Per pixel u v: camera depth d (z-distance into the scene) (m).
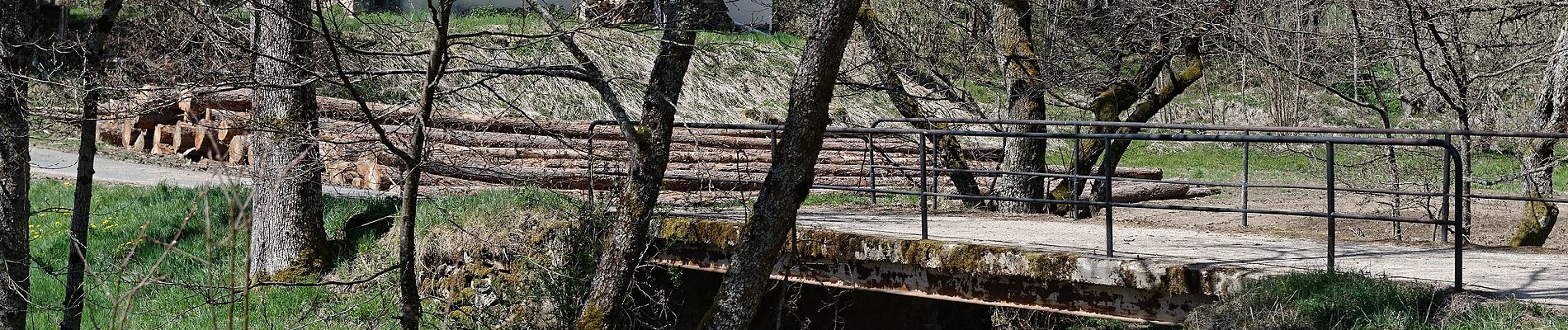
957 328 11.55
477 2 7.29
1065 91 15.60
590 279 8.63
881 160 16.84
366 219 11.44
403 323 6.26
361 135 12.14
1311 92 16.23
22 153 6.34
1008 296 7.30
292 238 10.40
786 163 6.07
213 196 12.71
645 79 8.66
